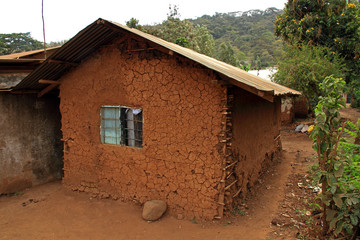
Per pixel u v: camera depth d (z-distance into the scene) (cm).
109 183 671
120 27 545
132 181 632
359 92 1653
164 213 572
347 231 376
